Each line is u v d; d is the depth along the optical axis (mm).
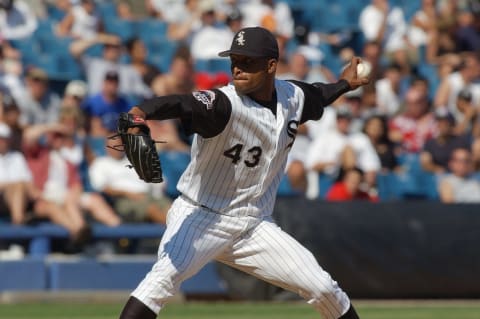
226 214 17125
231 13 51188
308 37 55438
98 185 39750
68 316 31406
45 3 51250
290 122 17406
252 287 36969
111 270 37875
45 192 37969
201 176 17078
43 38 48469
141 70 46562
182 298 38594
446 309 34688
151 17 54000
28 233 37094
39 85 42312
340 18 58062
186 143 44562
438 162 46844
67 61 46750
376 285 37000
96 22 50156
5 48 43656
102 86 43344
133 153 15188
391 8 58000
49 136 38938
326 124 45500
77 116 40562
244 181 17016
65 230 37594
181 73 44875
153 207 39906
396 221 37469
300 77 47719
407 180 45688
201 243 16906
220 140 16500
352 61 19312
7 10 47812
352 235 36812
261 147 16812
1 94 41312
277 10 54250
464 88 52375
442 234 37875
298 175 42156
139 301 16312
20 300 36594
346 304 17578
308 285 17219
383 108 50000
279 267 17297
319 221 36531
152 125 43125
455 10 58000
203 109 15867
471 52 57875
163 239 17047
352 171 40906
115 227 38438
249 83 16406
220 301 38750
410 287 37375
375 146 45344
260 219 17469
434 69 55812
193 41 50375
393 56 55125
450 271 37719
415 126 48344
